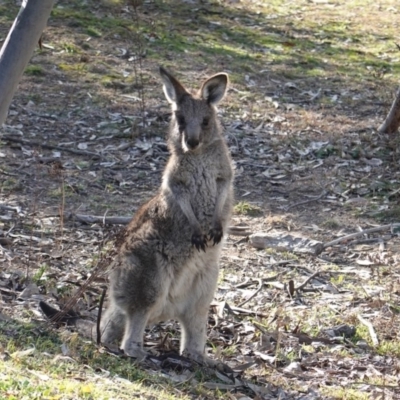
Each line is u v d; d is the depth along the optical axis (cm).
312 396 1138
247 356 1264
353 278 1598
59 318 1232
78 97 2362
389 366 1279
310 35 3147
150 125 2247
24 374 979
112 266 1232
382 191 2012
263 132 2298
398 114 2288
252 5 3394
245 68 2723
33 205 1783
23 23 1107
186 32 2942
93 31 2769
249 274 1587
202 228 1275
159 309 1222
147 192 1938
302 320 1409
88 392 941
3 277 1412
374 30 3266
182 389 1090
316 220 1866
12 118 2208
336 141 2255
